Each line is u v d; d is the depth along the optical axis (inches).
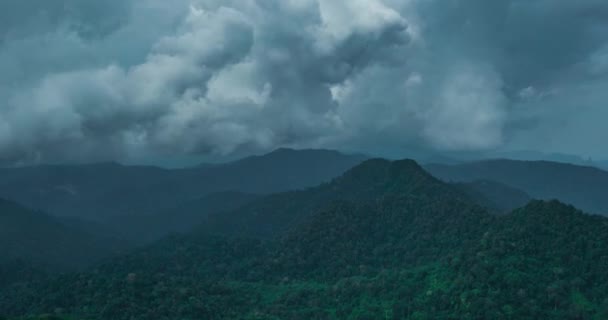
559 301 7175.2
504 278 7524.6
